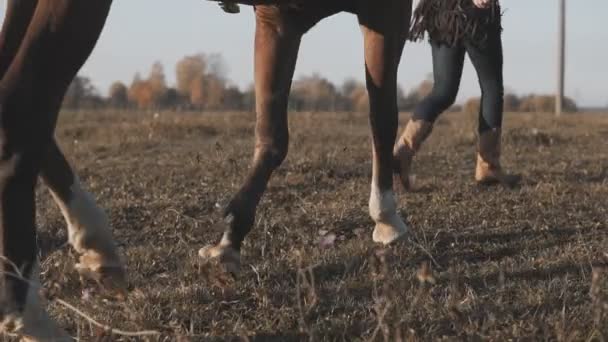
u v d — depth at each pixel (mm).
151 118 16641
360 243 5066
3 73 3547
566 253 4805
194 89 32781
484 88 6844
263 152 4543
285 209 6152
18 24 3535
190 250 5047
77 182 4043
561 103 30844
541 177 7844
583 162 9055
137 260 4855
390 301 3447
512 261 4719
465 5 6395
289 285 4348
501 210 6086
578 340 3410
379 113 4957
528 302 3955
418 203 6398
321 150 9953
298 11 4473
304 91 38875
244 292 4188
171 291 4156
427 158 9453
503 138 11844
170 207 6359
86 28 3232
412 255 4895
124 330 3641
